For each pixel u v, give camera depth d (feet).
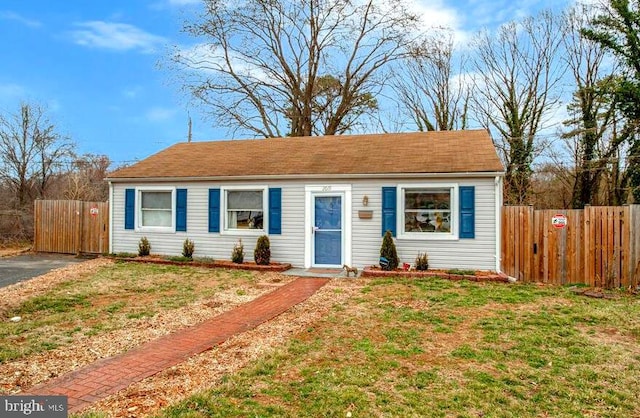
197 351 17.15
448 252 34.68
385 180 36.06
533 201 76.95
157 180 42.73
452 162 35.58
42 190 79.05
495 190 33.53
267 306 24.71
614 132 65.67
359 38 81.56
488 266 33.68
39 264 39.93
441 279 31.94
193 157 47.14
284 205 38.86
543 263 31.32
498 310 23.41
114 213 44.86
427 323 20.98
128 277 33.24
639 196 58.23
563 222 30.89
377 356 16.42
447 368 15.31
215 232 40.78
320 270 36.70
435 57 86.38
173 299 26.03
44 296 26.27
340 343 17.98
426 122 89.35
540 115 76.89
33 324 20.25
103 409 12.00
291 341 18.28
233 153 46.98
